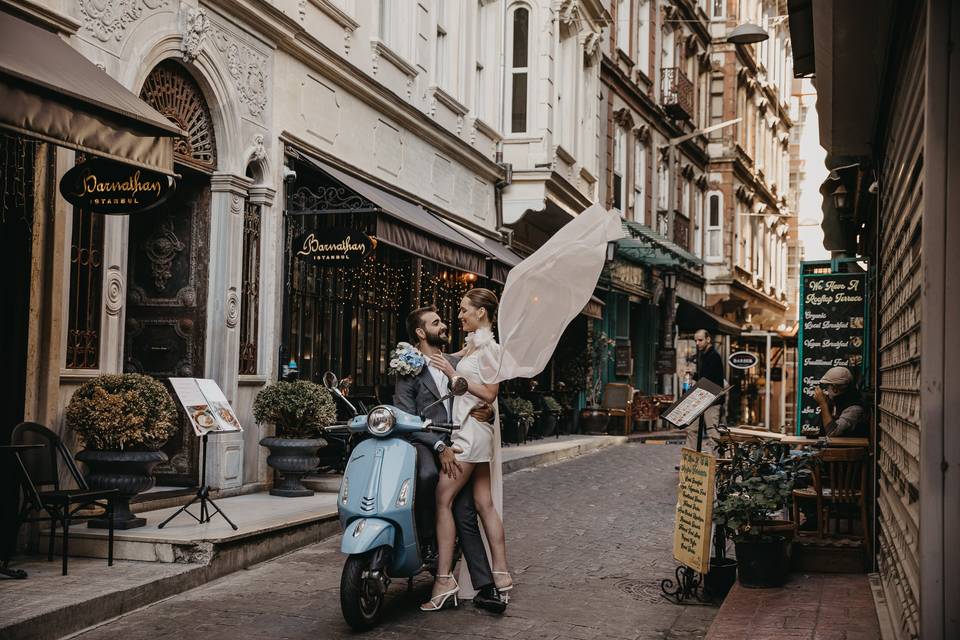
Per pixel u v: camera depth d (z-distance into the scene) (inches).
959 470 152.4
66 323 306.2
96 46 328.2
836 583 280.7
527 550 350.9
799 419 500.1
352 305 569.3
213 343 403.5
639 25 1227.2
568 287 267.1
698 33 1485.0
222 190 407.5
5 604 229.1
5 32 262.2
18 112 229.6
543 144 804.6
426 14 655.8
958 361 153.2
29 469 276.1
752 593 267.1
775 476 281.6
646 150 1231.5
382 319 619.2
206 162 406.3
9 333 288.0
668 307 1293.1
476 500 269.6
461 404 266.4
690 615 266.8
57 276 298.4
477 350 269.7
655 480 587.5
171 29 373.7
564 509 453.4
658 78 1280.8
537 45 809.5
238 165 420.2
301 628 243.3
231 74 416.5
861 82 290.5
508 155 810.2
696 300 1525.6
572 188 865.5
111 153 255.3
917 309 177.5
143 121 259.9
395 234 477.1
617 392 1016.2
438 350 277.3
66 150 302.7
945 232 154.6
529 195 809.5
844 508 333.4
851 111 316.2
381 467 250.8
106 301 333.1
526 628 249.1
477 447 263.0
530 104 808.3
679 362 1409.9
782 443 335.3
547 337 266.2
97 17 327.9
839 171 440.8
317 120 500.1
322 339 527.2
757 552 273.6
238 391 422.0
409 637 238.2
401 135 613.0
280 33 450.9
